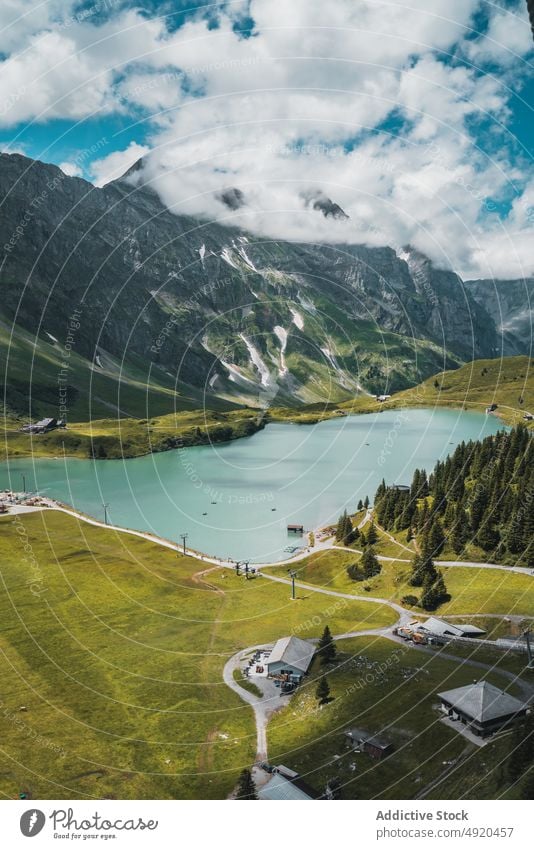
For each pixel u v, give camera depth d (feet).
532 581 333.83
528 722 196.03
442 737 199.31
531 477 422.82
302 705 236.63
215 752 209.77
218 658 284.00
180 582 392.27
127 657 286.46
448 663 258.78
